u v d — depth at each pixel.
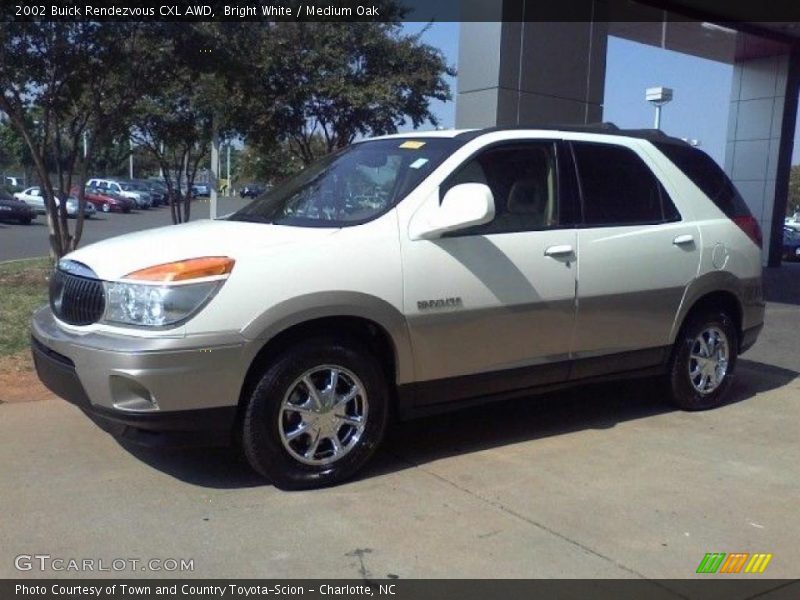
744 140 19.03
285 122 17.48
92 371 4.00
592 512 4.19
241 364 4.05
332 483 4.45
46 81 11.09
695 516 4.18
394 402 4.72
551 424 5.70
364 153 5.30
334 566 3.57
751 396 6.59
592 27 10.81
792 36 17.00
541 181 5.13
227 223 4.90
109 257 4.25
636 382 6.87
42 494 4.25
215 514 4.05
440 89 17.92
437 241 4.61
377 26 17.28
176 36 10.99
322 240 4.32
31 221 34.69
